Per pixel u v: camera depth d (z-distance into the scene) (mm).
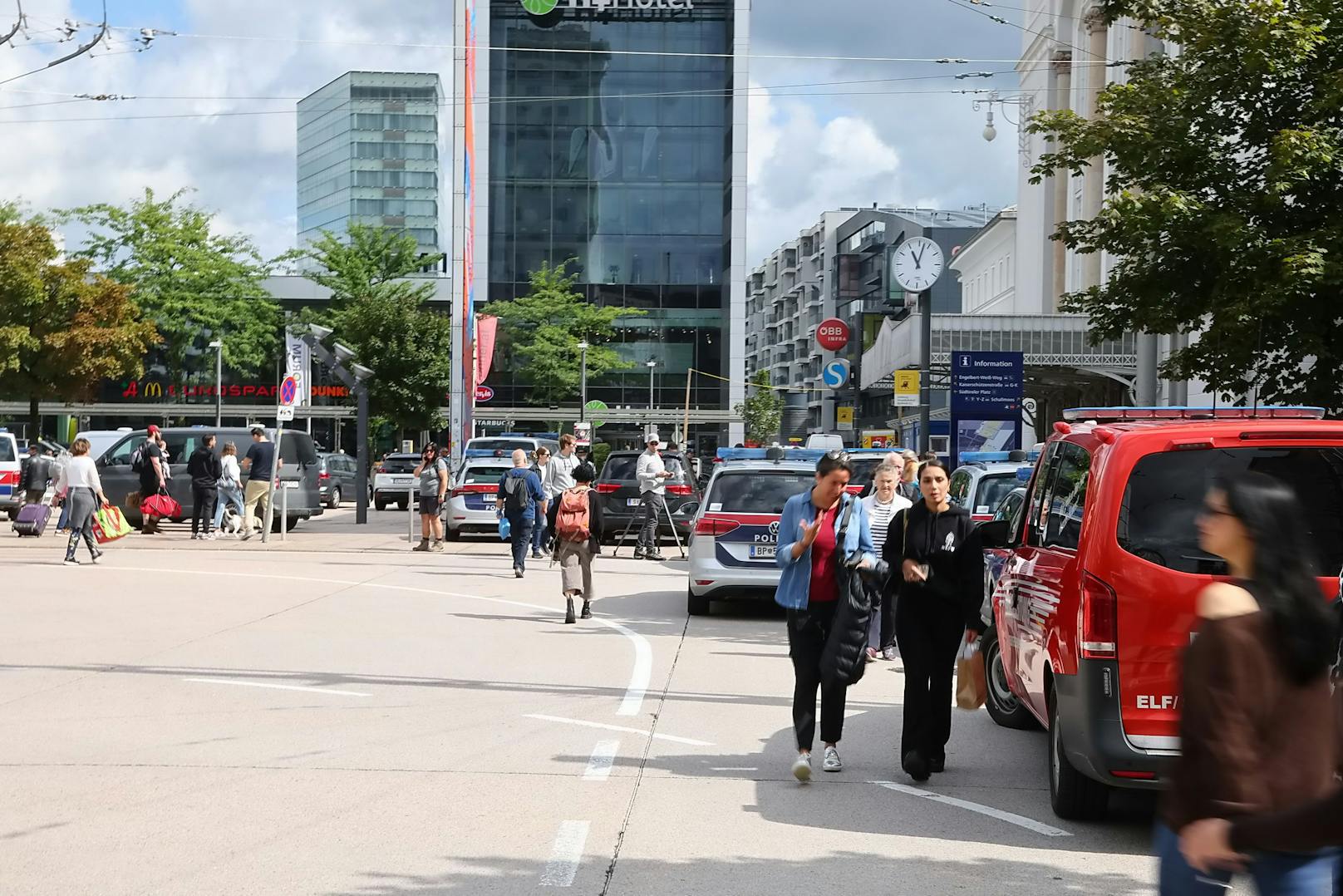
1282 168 14180
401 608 16875
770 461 17438
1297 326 14688
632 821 7137
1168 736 6551
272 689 11000
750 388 120375
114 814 7086
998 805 7680
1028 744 9570
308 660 12555
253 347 67062
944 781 8297
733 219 62375
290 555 25297
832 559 8367
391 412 59750
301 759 8453
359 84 125750
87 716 9781
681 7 62250
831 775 8422
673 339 62781
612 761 8594
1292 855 3254
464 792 7668
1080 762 6781
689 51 62500
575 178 62562
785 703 10867
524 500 21250
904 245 29125
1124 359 35125
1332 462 6664
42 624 14906
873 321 93750
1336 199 14828
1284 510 3426
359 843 6590
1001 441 32000
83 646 13297
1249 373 15859
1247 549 3449
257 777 7949
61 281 47969
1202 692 3342
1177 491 6688
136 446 32844
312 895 5770
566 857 6406
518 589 19500
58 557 24219
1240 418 8406
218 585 19438
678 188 62656
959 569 8344
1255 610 3371
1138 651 6582
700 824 7121
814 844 6766
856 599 8227
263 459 28750
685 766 8500
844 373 49031
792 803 7648
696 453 64500
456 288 45625
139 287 64688
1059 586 7023
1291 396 15531
